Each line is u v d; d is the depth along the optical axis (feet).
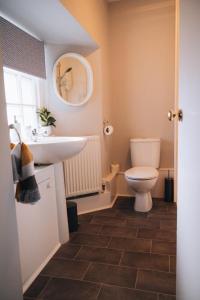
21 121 6.92
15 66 6.07
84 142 5.74
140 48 9.11
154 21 8.83
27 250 4.77
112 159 10.09
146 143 9.04
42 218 5.36
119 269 5.16
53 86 7.87
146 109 9.43
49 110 8.11
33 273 4.97
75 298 4.39
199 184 2.39
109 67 9.34
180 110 3.27
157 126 9.42
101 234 6.74
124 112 9.67
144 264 5.29
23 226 4.63
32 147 4.72
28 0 4.75
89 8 6.77
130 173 8.06
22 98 7.04
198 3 2.37
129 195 10.07
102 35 8.20
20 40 6.24
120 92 9.58
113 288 4.59
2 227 2.94
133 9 8.94
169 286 4.58
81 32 6.61
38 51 7.14
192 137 2.65
